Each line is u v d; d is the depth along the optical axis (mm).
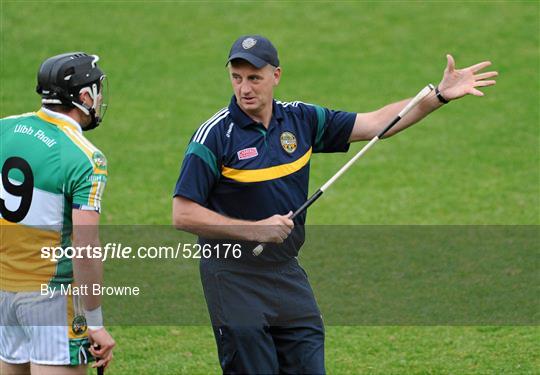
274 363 19422
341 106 46562
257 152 19016
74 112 18438
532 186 38031
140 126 44219
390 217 35344
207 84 49188
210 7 58000
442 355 25000
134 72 50281
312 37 54719
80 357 18734
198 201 18672
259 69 18594
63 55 18438
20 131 18234
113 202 36469
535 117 45156
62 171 17875
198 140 18750
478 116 45406
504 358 24750
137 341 25938
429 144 42438
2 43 52281
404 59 52156
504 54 52531
